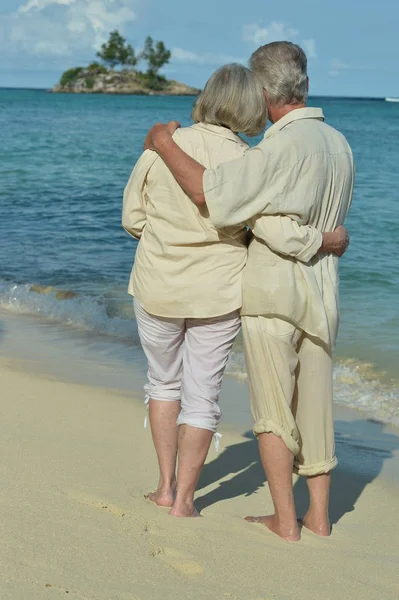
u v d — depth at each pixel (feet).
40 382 15.75
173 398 9.73
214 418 9.23
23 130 120.47
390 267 29.99
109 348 19.77
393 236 36.78
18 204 47.06
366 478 12.21
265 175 8.33
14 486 9.22
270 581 7.57
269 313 8.63
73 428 12.66
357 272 29.14
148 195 9.00
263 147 8.40
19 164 70.23
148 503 9.51
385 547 9.21
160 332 9.29
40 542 7.56
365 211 44.42
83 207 46.14
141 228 9.31
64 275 28.60
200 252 8.82
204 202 8.46
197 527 8.83
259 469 11.83
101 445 11.81
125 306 24.11
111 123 150.92
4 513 8.21
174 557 7.76
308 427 9.20
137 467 10.91
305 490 11.37
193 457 9.16
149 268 9.05
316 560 8.34
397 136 121.80
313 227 8.71
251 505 10.21
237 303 8.89
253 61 9.09
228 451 12.71
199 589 7.11
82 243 35.17
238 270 8.91
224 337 9.14
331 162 8.79
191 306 8.86
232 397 16.30
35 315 23.45
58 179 60.18
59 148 87.56
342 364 18.89
